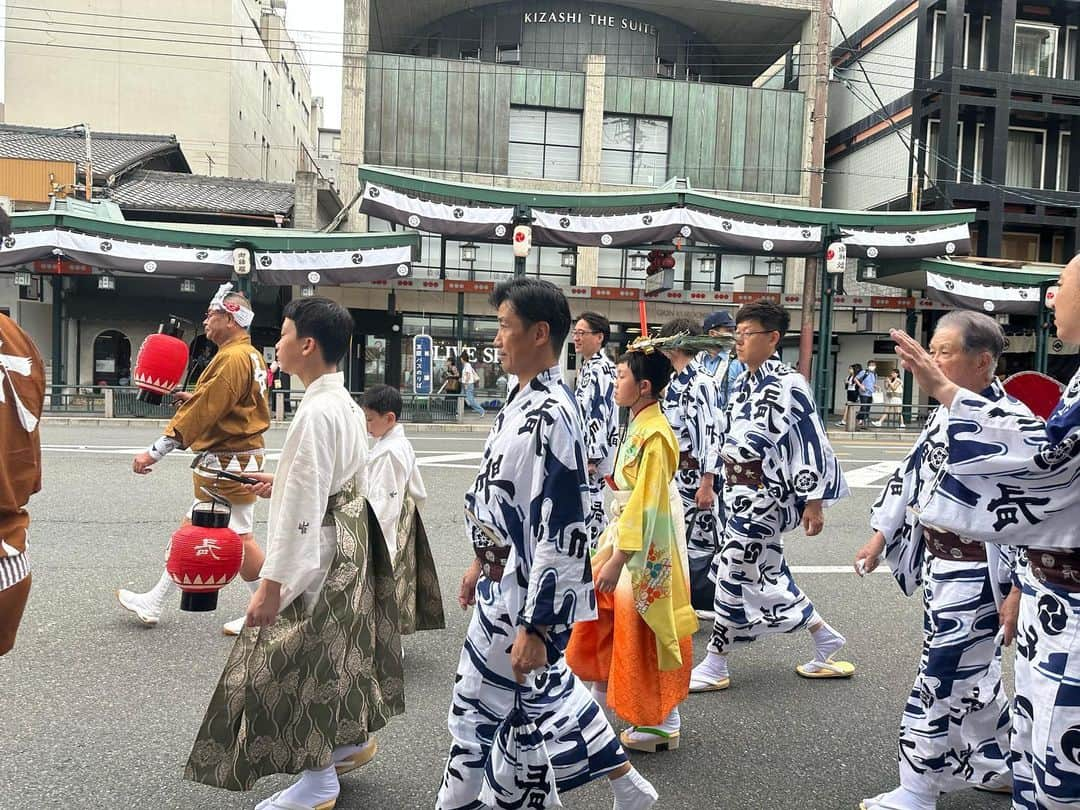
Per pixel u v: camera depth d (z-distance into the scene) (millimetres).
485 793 2180
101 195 20109
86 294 19109
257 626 2393
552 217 16578
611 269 21828
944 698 2691
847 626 4789
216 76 28328
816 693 3836
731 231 16953
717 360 5188
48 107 27672
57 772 2859
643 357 2975
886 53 25094
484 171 22000
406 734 3252
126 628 4324
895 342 2051
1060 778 1879
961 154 23391
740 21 24219
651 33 24328
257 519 7109
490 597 2166
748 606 3803
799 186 23328
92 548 5855
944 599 2730
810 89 23344
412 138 21703
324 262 16609
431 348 18188
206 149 28250
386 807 2711
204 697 3500
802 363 19125
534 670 2088
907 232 17734
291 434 2465
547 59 23969
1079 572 1871
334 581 2568
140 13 27844
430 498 8266
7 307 18672
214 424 3908
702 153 22891
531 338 2125
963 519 1963
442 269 20078
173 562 3055
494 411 20031
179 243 16172
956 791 3002
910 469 3061
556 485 2047
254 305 19812
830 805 2844
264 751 2451
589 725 2295
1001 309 19344
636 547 2873
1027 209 23359
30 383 2217
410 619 4039
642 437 2979
